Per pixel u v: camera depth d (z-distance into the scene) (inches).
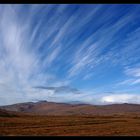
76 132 984.9
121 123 1435.8
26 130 1032.2
